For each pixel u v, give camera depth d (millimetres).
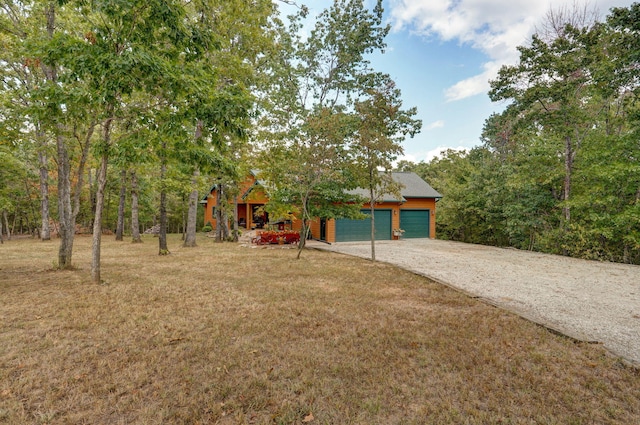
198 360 3227
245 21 11688
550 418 2379
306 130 11227
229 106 6023
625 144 11289
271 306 5121
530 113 13891
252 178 20172
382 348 3553
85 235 22766
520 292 6250
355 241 17953
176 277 7457
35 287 6293
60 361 3168
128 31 5758
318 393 2670
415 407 2508
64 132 7539
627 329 4238
